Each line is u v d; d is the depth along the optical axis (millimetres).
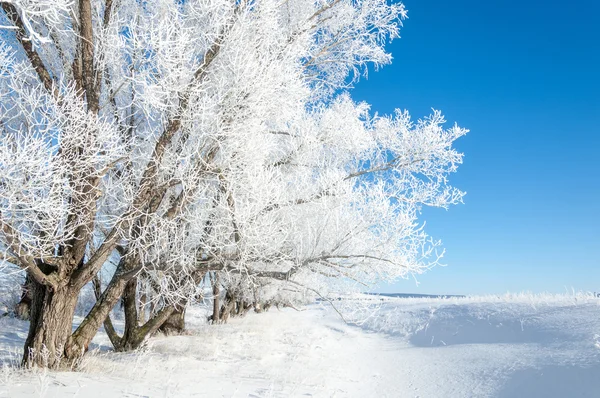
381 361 10008
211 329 14211
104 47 6773
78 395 4707
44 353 6461
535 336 9469
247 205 6570
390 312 18094
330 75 10727
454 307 15328
